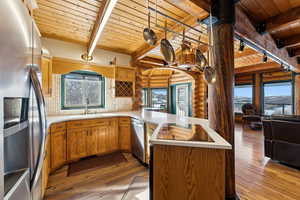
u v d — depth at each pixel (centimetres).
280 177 222
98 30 220
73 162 271
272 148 273
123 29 267
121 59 391
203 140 122
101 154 304
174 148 120
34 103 101
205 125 188
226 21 162
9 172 86
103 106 374
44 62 240
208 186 115
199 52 180
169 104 648
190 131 155
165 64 461
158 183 121
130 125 320
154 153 122
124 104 401
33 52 99
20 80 78
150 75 645
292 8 203
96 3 193
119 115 321
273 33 283
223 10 162
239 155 305
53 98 304
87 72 357
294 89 522
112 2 158
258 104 633
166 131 154
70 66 313
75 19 232
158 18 224
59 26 254
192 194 117
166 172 121
